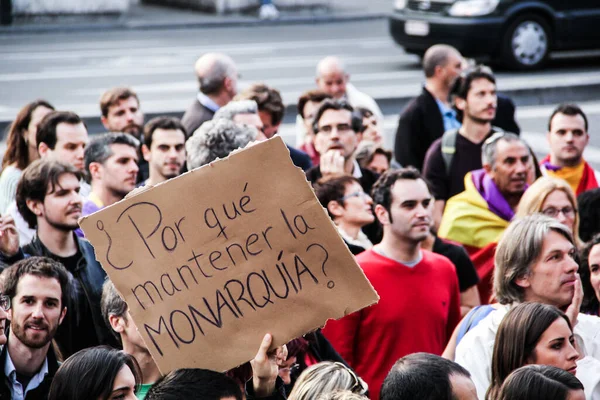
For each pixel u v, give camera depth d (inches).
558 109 355.6
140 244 169.5
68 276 217.5
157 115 669.3
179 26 1132.5
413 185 253.6
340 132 331.9
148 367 209.5
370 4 1290.6
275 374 169.9
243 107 320.8
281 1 1213.7
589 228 298.0
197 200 168.6
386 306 250.2
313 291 168.4
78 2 1143.6
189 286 169.3
